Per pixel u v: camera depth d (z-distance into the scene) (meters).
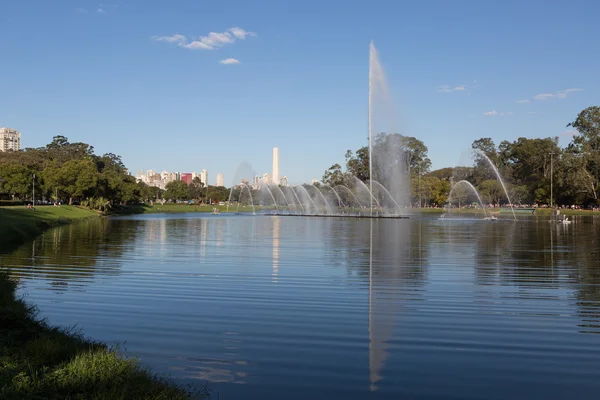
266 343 9.38
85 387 6.64
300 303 12.62
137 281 15.72
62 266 19.02
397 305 12.38
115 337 9.70
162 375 7.78
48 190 85.12
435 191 105.88
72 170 81.25
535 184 104.81
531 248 25.62
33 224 40.03
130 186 103.25
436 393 7.24
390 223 53.25
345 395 7.15
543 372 8.02
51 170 85.75
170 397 6.60
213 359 8.52
